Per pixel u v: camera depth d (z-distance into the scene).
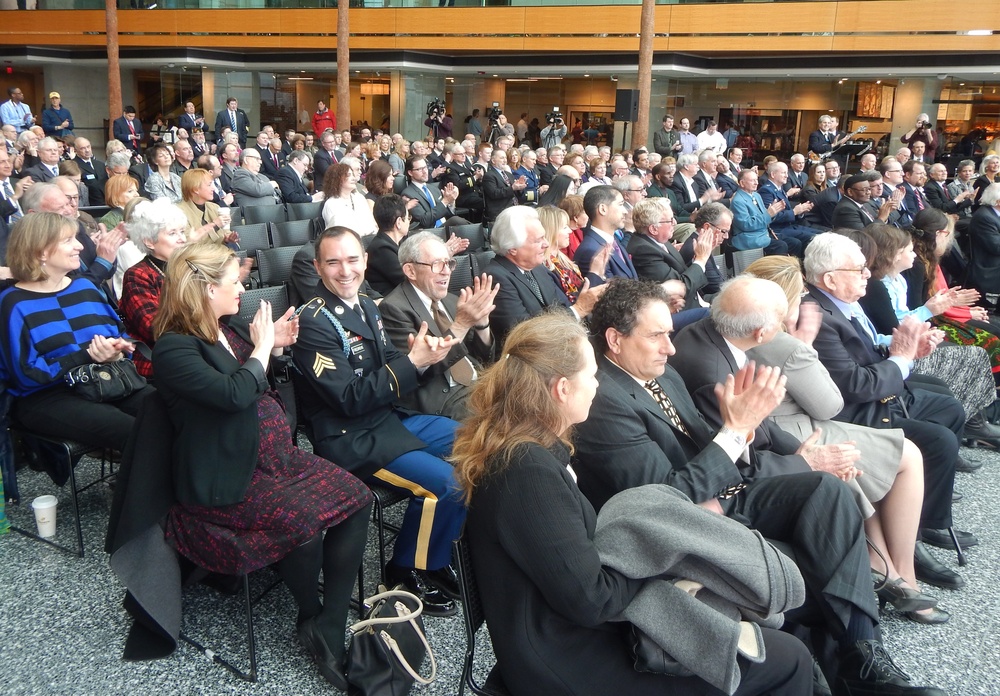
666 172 8.40
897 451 2.64
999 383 4.32
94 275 3.60
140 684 2.19
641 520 1.65
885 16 15.73
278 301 3.75
